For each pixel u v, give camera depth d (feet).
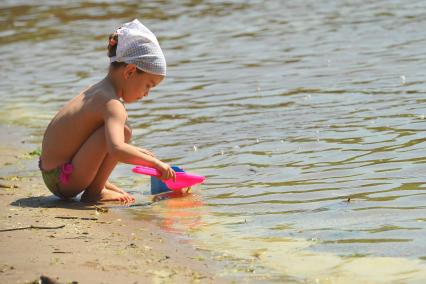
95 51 124.36
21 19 162.50
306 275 37.86
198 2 170.09
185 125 75.66
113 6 172.45
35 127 80.38
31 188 59.31
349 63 98.73
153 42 56.29
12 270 38.99
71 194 55.88
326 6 151.43
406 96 78.48
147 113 82.07
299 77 93.40
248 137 69.05
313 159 60.54
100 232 46.34
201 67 105.60
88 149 54.39
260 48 115.44
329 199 50.67
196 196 54.44
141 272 38.70
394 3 147.64
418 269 37.76
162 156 65.41
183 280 37.55
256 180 56.75
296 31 126.93
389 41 111.14
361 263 39.01
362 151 61.36
